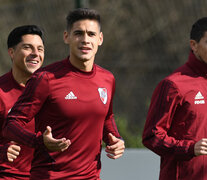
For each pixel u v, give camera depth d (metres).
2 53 44.88
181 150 12.47
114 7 47.31
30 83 12.21
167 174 13.14
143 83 44.09
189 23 43.75
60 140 11.31
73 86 12.30
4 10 46.00
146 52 45.12
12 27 45.56
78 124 12.27
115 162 20.91
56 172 12.26
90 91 12.48
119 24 46.81
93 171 12.66
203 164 12.87
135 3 46.62
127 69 44.88
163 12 45.19
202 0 43.03
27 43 14.56
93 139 12.53
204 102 12.78
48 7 45.75
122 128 28.33
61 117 12.17
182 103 12.75
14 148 12.73
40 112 12.38
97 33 12.45
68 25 12.52
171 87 12.73
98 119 12.57
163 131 12.75
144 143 13.03
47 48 44.78
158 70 44.22
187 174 12.90
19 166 14.40
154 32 45.25
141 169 20.83
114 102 43.72
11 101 14.55
